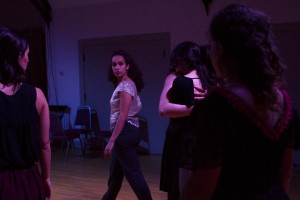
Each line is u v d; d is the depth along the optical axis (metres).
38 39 7.31
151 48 6.13
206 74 1.83
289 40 5.15
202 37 5.73
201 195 0.99
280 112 1.05
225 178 0.99
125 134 2.76
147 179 4.62
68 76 7.07
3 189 1.47
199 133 1.00
